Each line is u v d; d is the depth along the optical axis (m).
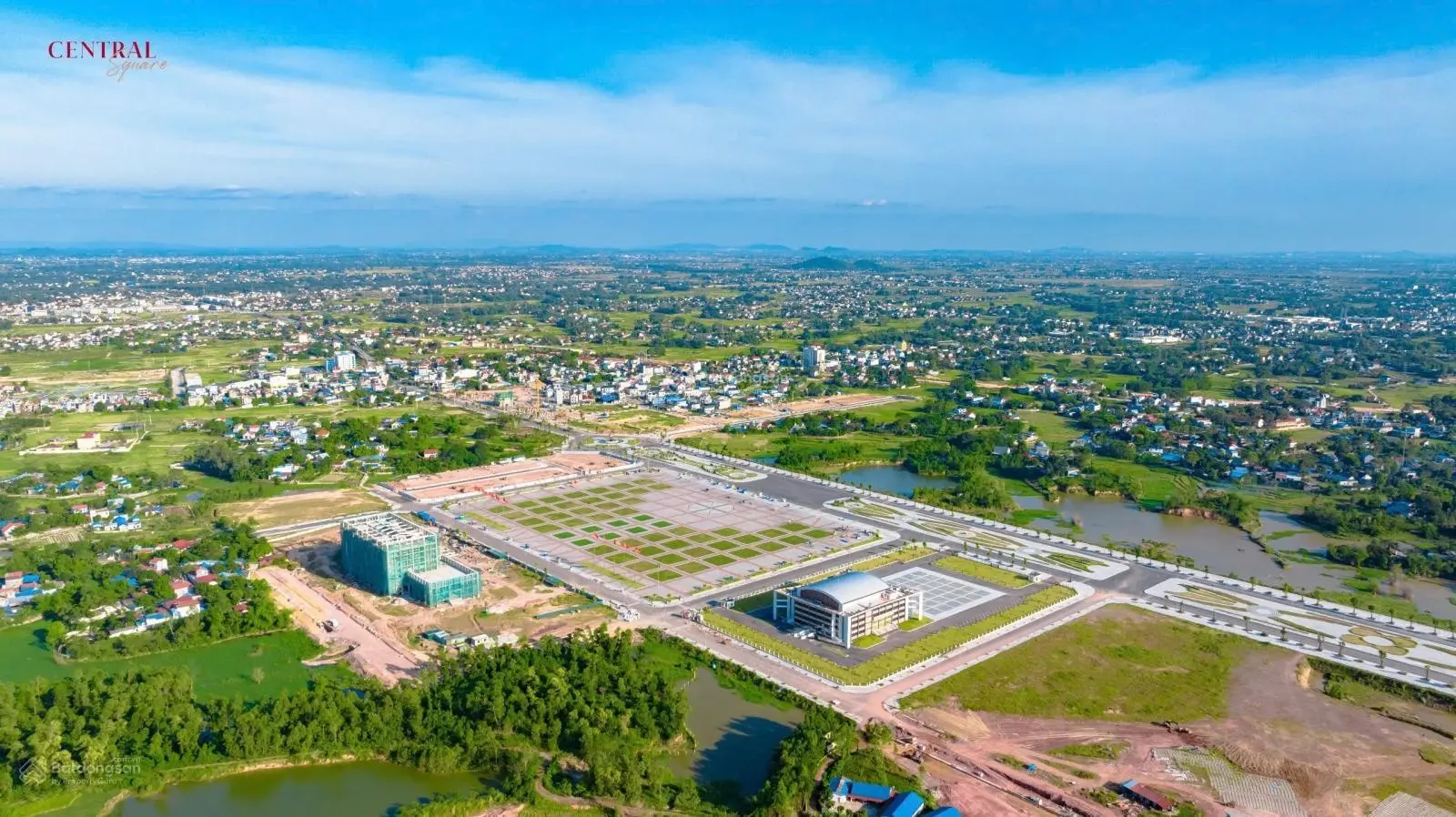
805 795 181.38
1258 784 189.00
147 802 183.12
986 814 178.00
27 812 178.12
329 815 179.38
